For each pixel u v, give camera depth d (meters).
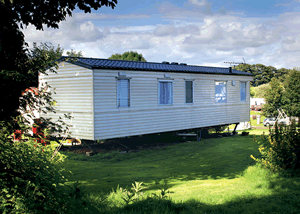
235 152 14.81
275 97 35.53
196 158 13.52
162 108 16.84
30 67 7.06
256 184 7.59
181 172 10.56
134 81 15.30
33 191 3.55
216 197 6.58
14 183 3.59
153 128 16.39
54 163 4.82
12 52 6.48
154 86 16.38
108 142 17.81
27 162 4.04
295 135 8.83
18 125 5.55
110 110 14.30
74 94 14.52
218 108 20.77
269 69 83.25
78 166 11.59
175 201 6.30
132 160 13.32
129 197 5.81
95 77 13.66
